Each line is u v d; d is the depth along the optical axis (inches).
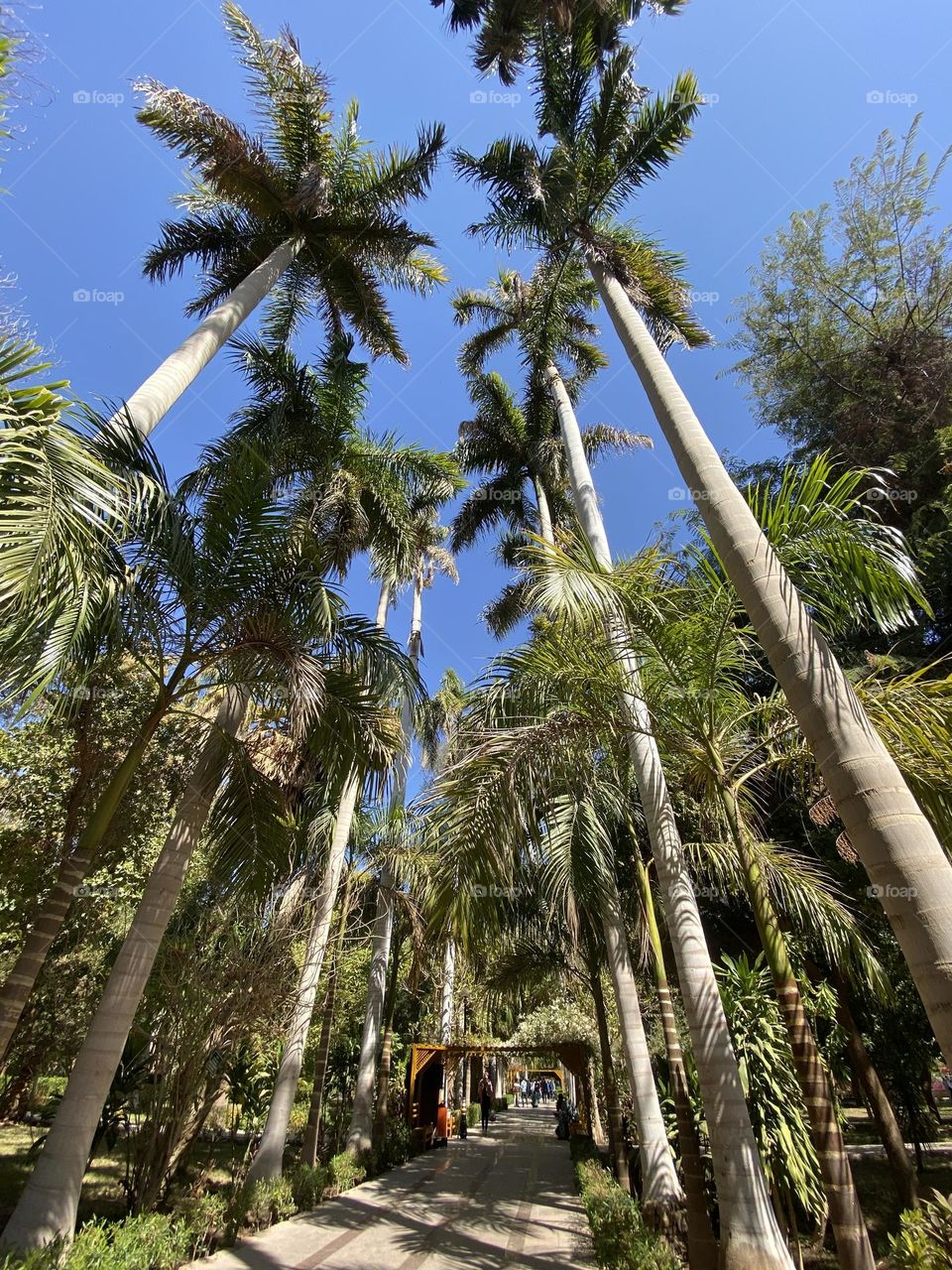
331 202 401.1
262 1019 341.7
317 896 415.5
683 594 230.1
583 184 356.8
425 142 413.7
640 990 477.7
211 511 261.0
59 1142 199.8
